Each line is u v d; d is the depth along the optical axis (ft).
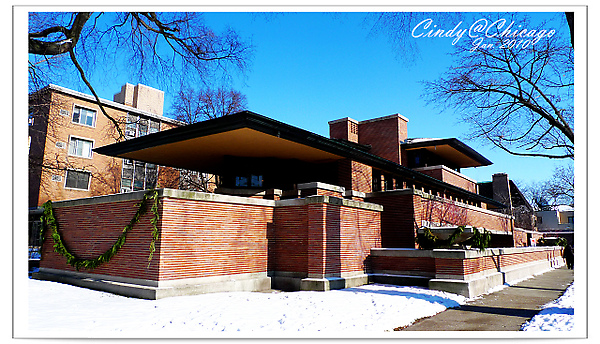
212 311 27.86
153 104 122.21
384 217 57.36
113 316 26.21
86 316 26.08
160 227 34.88
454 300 34.14
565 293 39.17
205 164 62.59
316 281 38.40
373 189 65.26
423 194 58.44
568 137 37.88
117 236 38.88
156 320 25.09
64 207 46.73
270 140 46.37
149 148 50.62
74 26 31.96
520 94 40.93
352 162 57.31
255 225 42.16
